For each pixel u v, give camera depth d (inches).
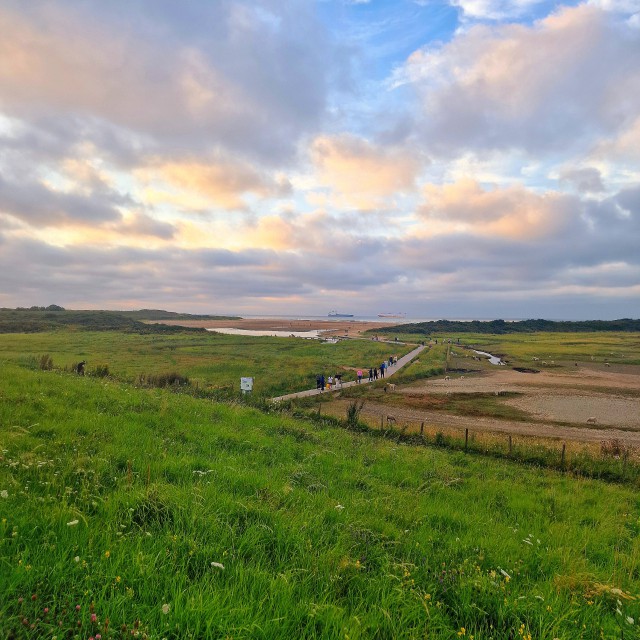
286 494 294.5
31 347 3031.5
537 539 267.3
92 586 143.5
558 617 164.9
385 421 1272.1
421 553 228.8
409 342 5595.5
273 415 928.3
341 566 189.5
